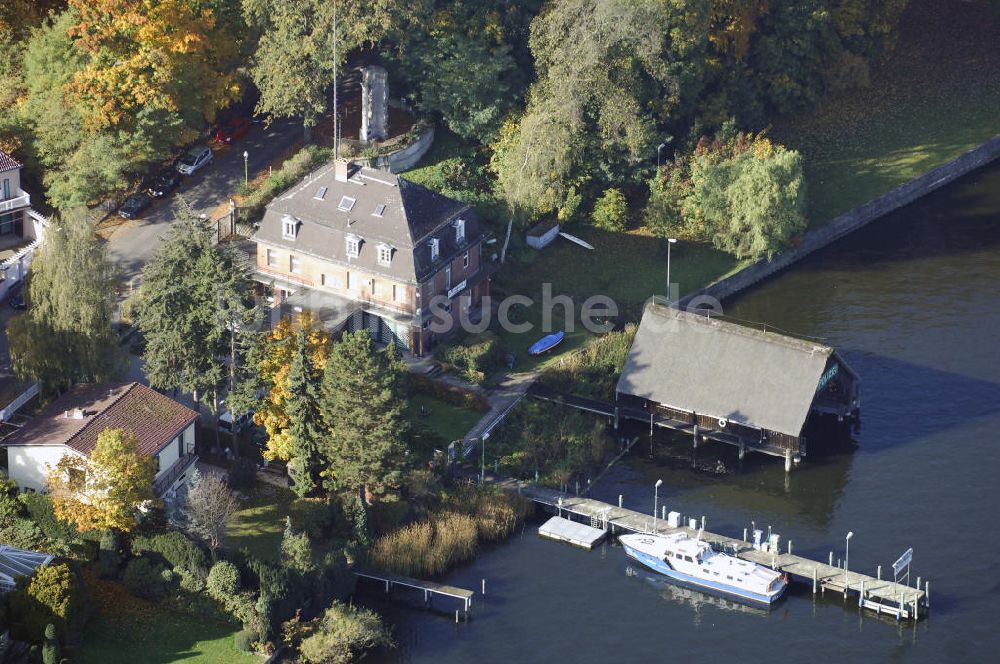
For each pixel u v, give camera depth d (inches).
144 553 7588.6
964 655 7564.0
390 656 7514.8
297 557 7524.6
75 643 7219.5
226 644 7357.3
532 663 7514.8
